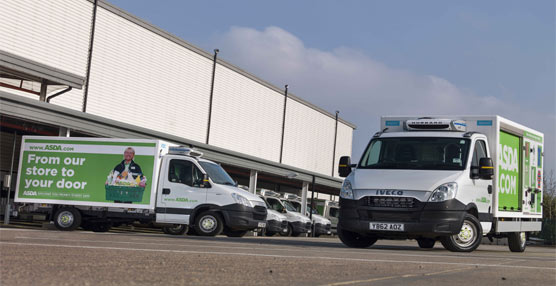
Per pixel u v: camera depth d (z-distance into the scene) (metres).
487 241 33.75
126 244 8.69
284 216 28.62
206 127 40.28
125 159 18.02
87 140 18.34
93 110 30.67
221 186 18.05
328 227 35.31
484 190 12.45
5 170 25.56
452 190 11.43
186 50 37.94
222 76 41.84
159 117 35.69
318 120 55.75
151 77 34.94
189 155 18.47
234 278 4.42
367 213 11.55
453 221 11.34
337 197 57.53
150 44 34.72
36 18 27.22
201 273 4.68
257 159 34.19
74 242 8.62
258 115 46.44
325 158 57.25
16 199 18.47
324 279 4.59
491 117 13.22
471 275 5.55
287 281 4.36
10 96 19.11
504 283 4.93
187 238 13.13
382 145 12.60
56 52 28.36
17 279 3.72
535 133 16.06
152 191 17.78
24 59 21.33
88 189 18.14
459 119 13.37
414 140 12.48
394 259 7.70
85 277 4.02
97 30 30.80
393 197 11.43
